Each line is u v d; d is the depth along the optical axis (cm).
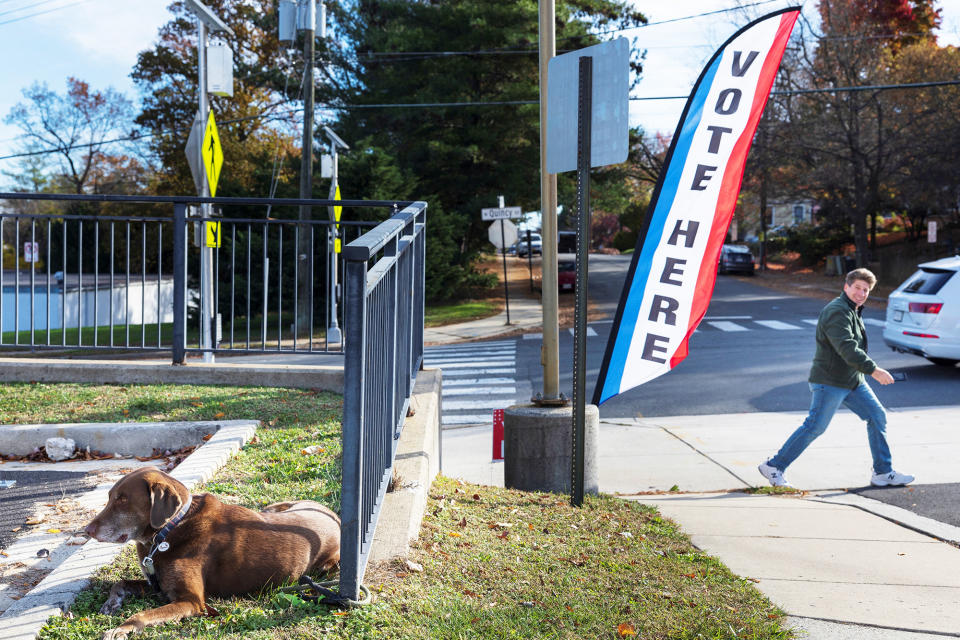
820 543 539
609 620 335
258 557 305
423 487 467
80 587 304
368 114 3638
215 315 737
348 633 280
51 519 406
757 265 5500
